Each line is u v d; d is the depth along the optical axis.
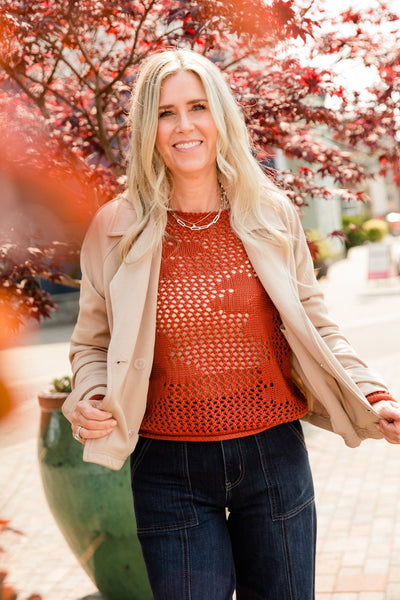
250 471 1.94
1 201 2.78
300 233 2.14
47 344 12.66
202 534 1.89
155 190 2.00
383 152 3.92
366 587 3.41
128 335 1.89
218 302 1.94
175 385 1.94
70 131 3.56
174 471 1.93
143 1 3.19
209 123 2.00
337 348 2.07
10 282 3.14
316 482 5.03
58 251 3.26
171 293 1.96
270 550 1.94
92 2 3.08
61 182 3.00
